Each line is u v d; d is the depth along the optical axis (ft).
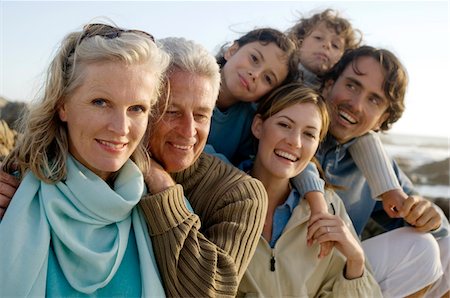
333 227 4.12
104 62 3.01
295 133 4.18
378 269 4.72
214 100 3.60
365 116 5.08
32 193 3.17
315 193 4.32
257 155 4.41
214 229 3.58
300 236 4.27
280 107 4.24
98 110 3.02
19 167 3.35
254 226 3.62
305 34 6.59
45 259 3.07
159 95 3.35
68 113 3.10
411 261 4.69
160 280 3.28
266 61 4.94
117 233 3.23
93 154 3.07
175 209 3.32
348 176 5.23
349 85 5.12
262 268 4.09
